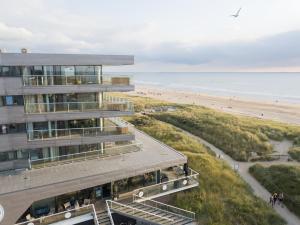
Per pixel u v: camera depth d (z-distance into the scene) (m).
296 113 101.88
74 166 28.41
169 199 29.78
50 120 27.25
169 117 76.19
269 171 39.88
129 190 28.55
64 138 28.16
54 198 25.05
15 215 21.94
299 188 34.16
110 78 29.02
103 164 28.91
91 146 30.66
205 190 32.59
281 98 152.88
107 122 33.69
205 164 40.06
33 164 28.05
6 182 24.88
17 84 25.36
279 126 69.69
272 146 53.16
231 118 78.06
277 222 28.47
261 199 32.84
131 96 141.50
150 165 28.69
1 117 25.56
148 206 26.59
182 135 56.03
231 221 28.05
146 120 67.56
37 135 27.61
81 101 28.81
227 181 35.94
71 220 23.17
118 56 28.05
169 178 30.94
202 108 100.38
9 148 26.56
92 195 26.78
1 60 24.20
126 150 32.75
